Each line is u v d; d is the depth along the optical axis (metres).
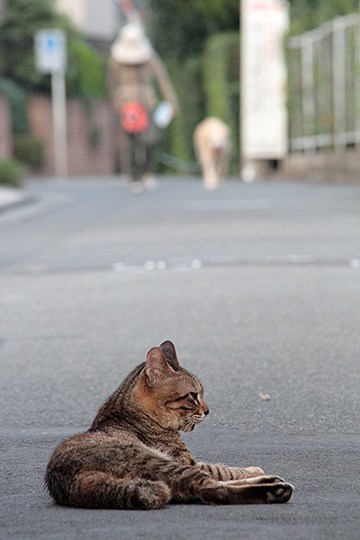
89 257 18.62
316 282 15.36
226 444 8.72
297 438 8.92
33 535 6.07
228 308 13.81
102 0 65.56
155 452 6.91
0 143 49.75
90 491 6.49
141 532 5.97
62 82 53.06
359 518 6.35
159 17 56.31
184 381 7.39
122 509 6.49
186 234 21.41
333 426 9.28
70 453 6.70
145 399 7.29
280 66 45.34
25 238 22.17
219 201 30.41
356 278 15.62
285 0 47.62
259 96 46.84
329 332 12.49
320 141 41.56
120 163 58.69
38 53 51.31
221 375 10.84
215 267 16.86
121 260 18.05
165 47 56.38
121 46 35.72
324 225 22.28
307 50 42.06
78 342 12.36
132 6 64.44
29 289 15.65
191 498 6.66
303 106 43.25
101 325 13.14
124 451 6.74
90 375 11.00
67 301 14.64
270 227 22.19
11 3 55.06
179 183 42.25
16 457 8.35
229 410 9.76
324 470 7.84
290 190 34.94
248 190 35.78
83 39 61.09
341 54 37.97
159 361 7.34
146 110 36.28
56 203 32.22
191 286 15.34
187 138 54.94
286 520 6.27
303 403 9.93
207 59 52.12
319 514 6.43
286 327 12.75
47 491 7.08
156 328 12.89
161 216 25.97
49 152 54.03
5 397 10.34
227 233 21.34
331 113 39.44
